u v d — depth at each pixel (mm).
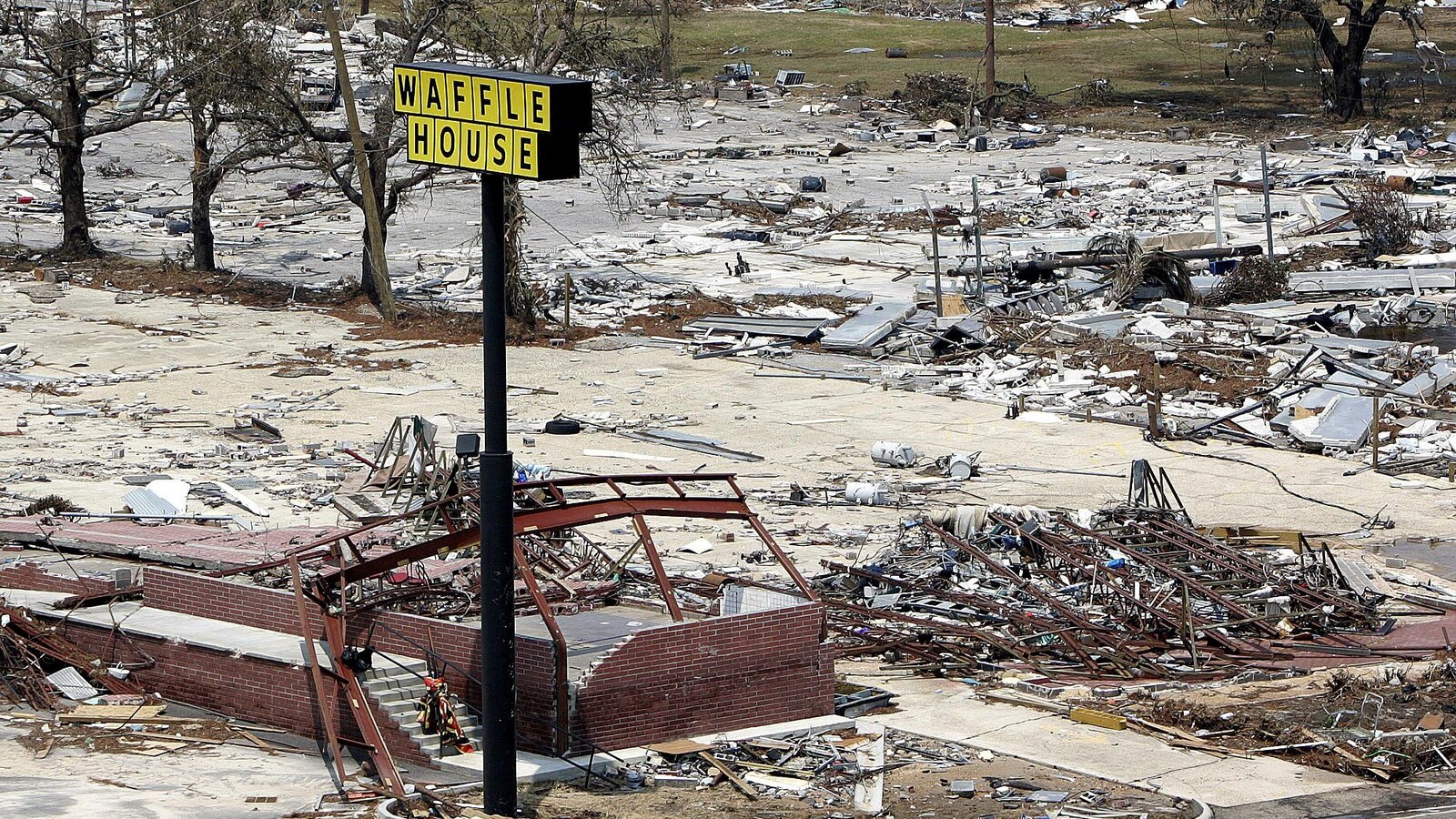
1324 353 104375
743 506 52438
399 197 124125
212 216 173625
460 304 128500
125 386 101250
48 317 122375
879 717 48719
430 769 43156
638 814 39750
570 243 158000
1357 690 50156
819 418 95375
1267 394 97875
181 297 130625
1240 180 190875
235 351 111688
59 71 144500
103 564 59125
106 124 147125
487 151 39312
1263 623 58094
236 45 120875
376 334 117750
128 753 43750
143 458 83250
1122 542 65250
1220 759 44719
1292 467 85125
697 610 53312
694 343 116000
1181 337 112000
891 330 116000
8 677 48906
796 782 42188
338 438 88688
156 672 48625
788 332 116062
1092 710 48875
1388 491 80375
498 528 39750
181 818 38656
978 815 39875
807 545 69625
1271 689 51062
